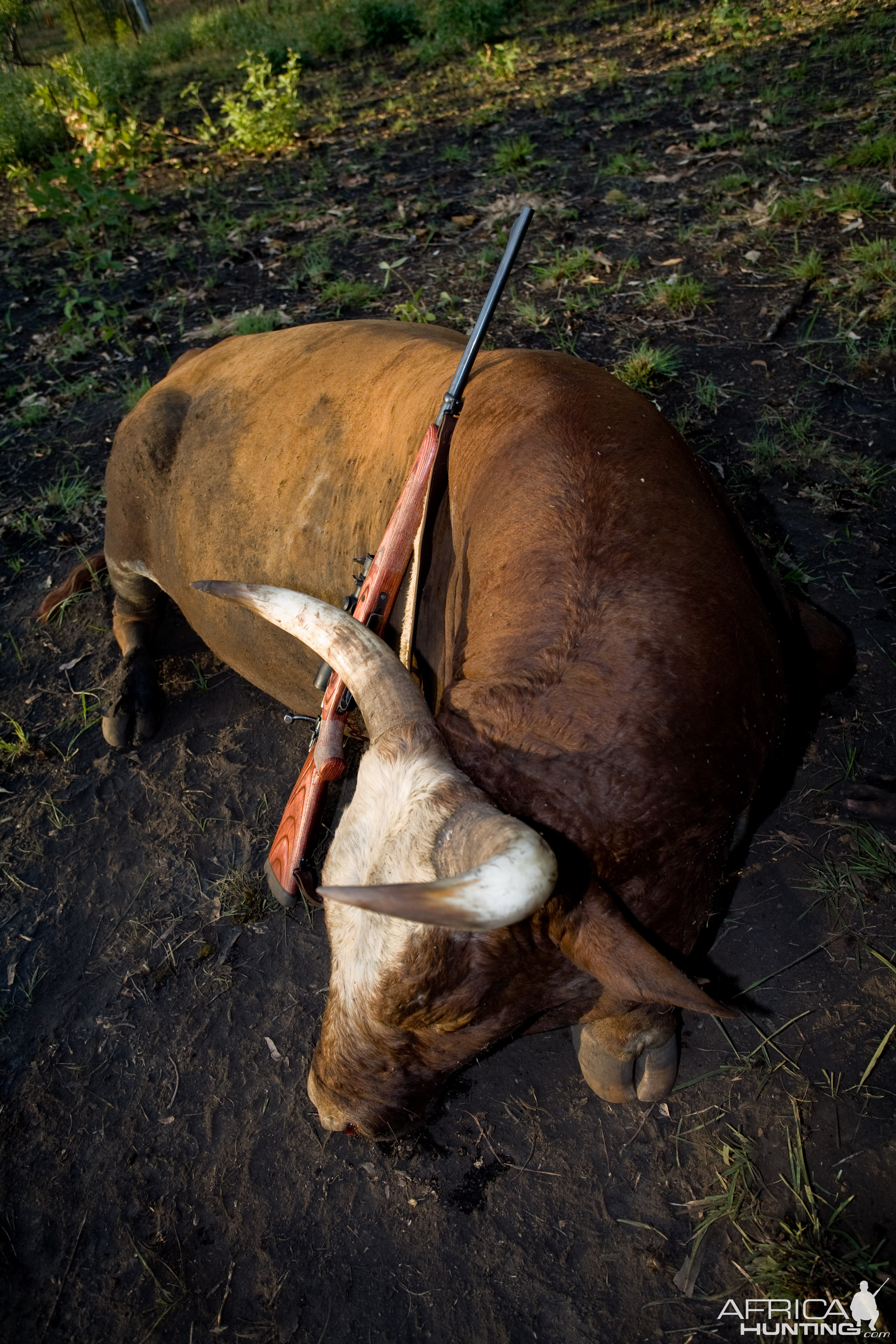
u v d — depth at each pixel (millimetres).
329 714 2115
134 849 3525
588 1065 2510
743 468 4305
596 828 1679
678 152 7438
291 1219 2555
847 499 4074
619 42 10953
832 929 2855
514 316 5723
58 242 8492
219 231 7891
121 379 6125
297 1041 2916
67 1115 2852
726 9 10250
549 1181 2516
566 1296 2318
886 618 3584
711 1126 2539
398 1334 2318
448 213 7332
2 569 4867
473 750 1732
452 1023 1697
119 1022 3049
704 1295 2275
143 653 4090
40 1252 2588
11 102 11477
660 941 1911
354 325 3334
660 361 4895
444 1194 2535
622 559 1852
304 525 2918
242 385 3307
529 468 2055
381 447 2707
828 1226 2312
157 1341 2398
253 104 11461
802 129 7367
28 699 4184
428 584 2396
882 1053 2580
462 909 1169
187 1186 2656
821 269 5453
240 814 3572
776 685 1977
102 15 19797
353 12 14039
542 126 8828
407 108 10312
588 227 6574
